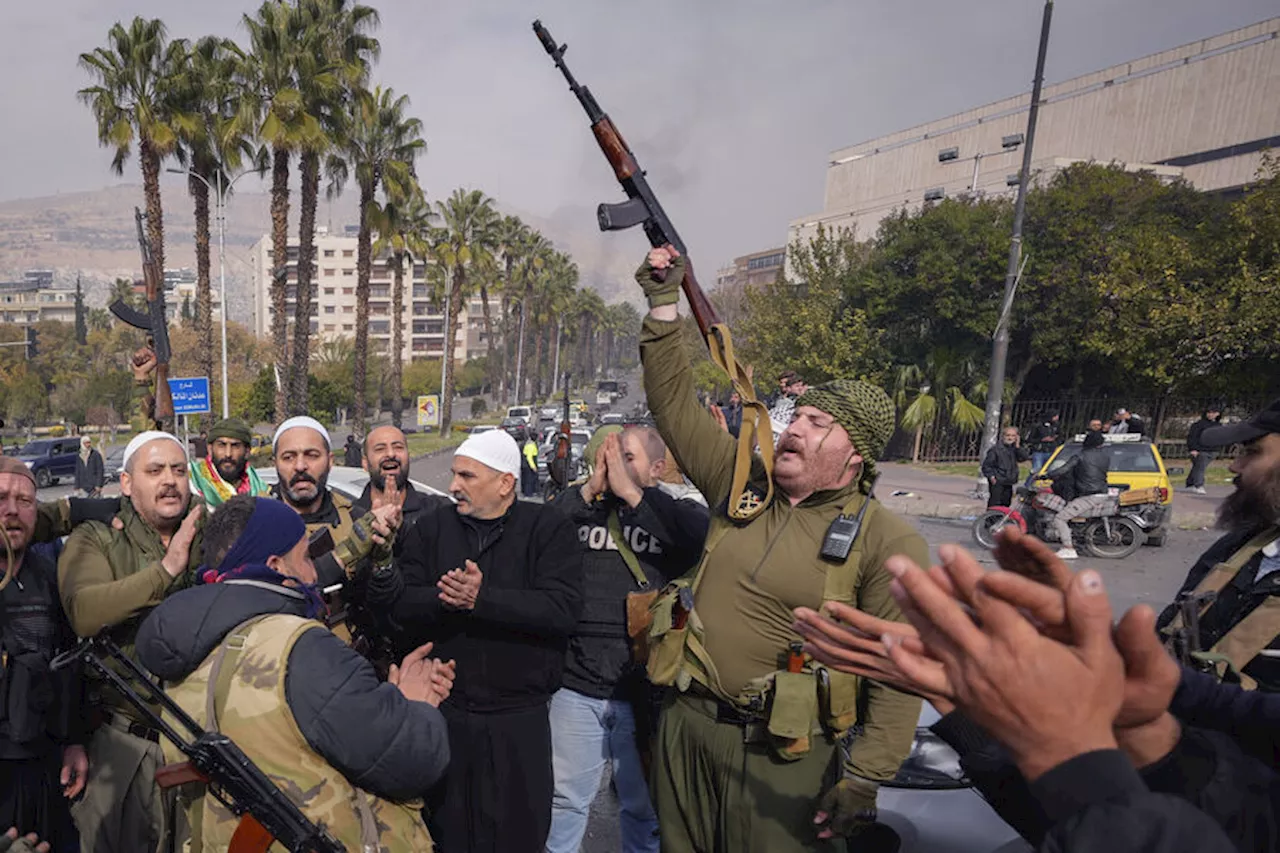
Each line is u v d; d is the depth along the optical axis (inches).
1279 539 72.7
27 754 93.2
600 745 114.0
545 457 818.8
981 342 978.7
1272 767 41.6
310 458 138.2
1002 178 1674.5
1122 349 860.6
